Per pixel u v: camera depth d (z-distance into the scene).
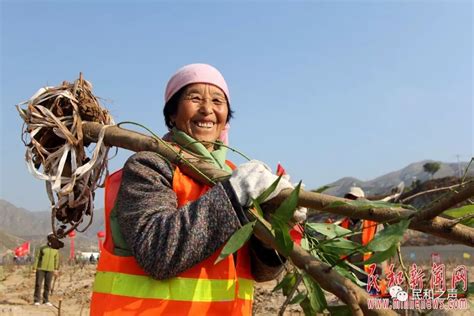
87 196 2.67
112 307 1.99
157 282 1.99
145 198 2.01
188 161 2.19
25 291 15.85
